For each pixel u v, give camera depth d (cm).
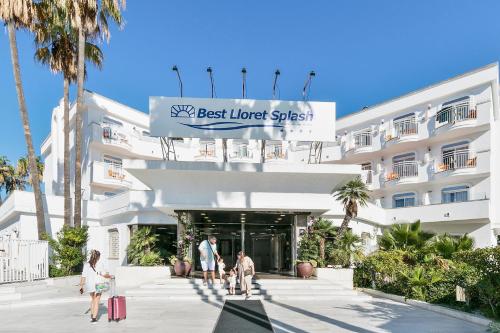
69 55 2180
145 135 3538
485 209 2375
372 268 1672
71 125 3216
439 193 2861
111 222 2592
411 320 1042
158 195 1680
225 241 1955
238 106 1831
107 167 2984
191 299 1392
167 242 2395
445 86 2798
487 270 1060
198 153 3722
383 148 3162
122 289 1683
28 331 902
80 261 1917
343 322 1009
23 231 2255
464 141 2714
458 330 924
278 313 1133
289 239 1916
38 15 2022
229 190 1703
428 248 1599
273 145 3866
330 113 1855
